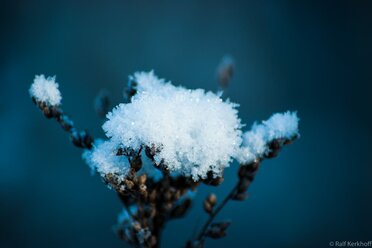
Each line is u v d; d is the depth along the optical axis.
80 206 0.65
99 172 0.19
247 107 0.88
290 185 0.69
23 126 0.74
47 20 0.94
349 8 1.03
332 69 0.97
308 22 1.00
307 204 0.68
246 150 0.20
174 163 0.18
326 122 0.87
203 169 0.19
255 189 0.67
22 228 0.63
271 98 0.91
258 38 0.98
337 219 0.67
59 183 0.68
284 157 0.74
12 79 0.84
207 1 1.00
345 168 0.76
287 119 0.20
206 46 0.97
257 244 0.60
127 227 0.21
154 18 0.99
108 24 0.96
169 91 0.20
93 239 0.62
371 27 1.01
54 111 0.20
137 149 0.18
